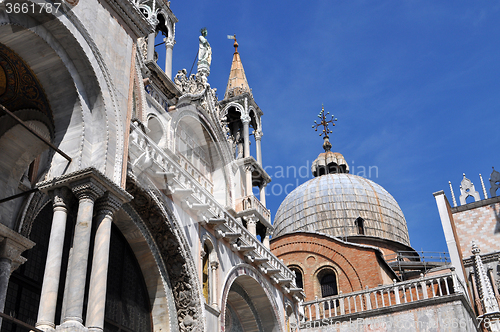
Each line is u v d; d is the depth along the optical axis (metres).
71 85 14.50
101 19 15.65
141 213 18.02
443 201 38.12
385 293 31.38
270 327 23.75
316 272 40.19
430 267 43.81
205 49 30.27
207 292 19.88
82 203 13.48
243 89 33.50
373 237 50.34
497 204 40.34
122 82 15.82
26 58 14.11
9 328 15.02
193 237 19.52
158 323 18.16
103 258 13.41
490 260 37.91
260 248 24.52
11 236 14.34
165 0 29.00
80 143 14.17
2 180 15.00
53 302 12.38
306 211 55.00
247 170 30.78
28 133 15.20
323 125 69.25
